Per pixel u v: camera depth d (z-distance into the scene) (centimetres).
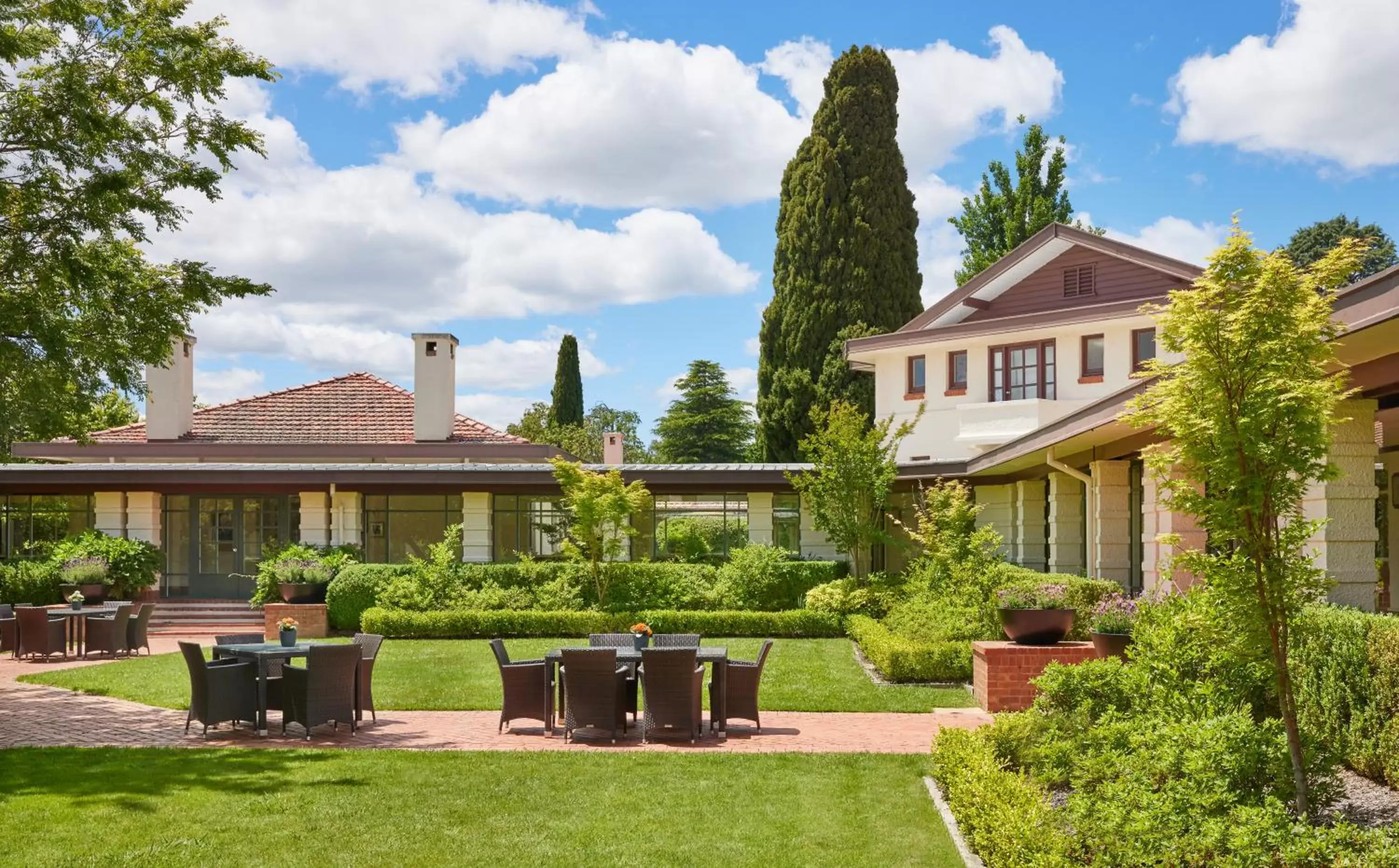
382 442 2853
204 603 2439
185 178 1358
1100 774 699
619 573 2211
